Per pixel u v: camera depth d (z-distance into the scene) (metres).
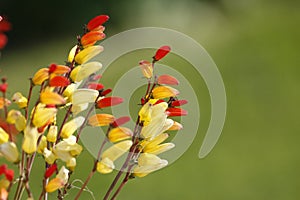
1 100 2.13
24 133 2.13
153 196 7.83
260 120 10.25
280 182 8.47
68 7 16.86
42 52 16.31
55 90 2.24
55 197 5.10
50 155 2.23
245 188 8.35
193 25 16.38
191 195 8.10
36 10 16.84
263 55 12.83
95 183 7.46
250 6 16.72
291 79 11.70
